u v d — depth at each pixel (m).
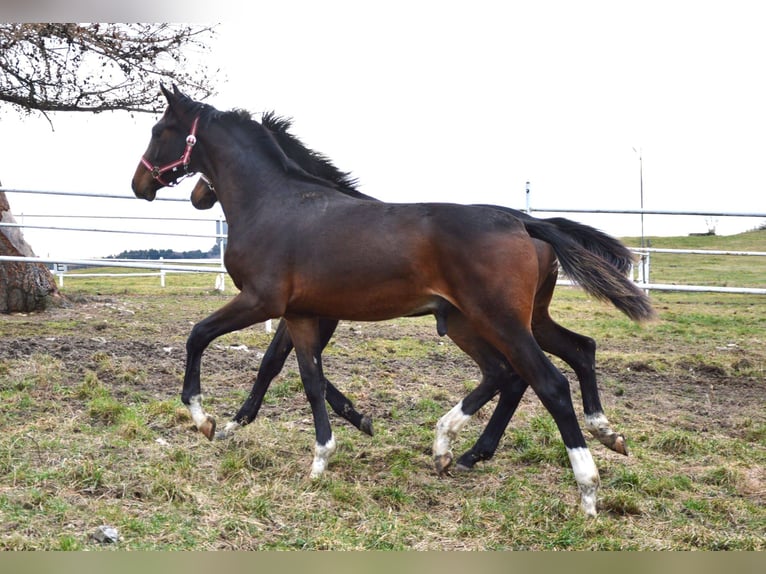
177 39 11.09
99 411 5.60
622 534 4.04
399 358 8.52
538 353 4.19
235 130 5.16
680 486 4.76
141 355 7.87
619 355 8.98
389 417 6.17
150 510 4.04
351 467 4.94
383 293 4.46
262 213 4.82
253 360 7.91
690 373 8.24
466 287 4.25
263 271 4.66
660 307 15.16
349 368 7.79
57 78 10.81
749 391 7.48
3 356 7.39
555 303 15.20
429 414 6.28
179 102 5.36
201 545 3.66
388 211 4.53
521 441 5.50
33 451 4.76
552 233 4.46
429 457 5.27
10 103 11.28
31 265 11.12
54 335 8.92
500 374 4.93
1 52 10.53
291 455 5.11
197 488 4.39
